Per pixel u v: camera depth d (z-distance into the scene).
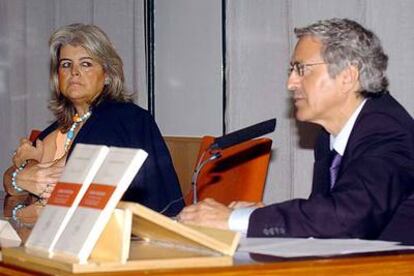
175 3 4.98
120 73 3.45
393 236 2.12
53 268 1.51
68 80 3.39
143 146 3.28
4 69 6.02
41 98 5.82
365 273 1.63
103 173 1.58
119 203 1.54
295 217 2.05
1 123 6.03
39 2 5.83
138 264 1.48
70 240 1.53
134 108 3.38
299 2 4.03
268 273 1.54
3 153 6.01
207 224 2.11
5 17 6.02
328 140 2.52
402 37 3.57
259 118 4.29
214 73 4.70
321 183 2.45
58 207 1.63
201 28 4.79
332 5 3.87
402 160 2.17
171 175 3.29
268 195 4.20
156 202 3.22
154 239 1.76
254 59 4.31
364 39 2.39
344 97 2.39
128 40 5.24
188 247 1.67
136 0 5.19
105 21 5.38
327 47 2.38
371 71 2.37
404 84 3.57
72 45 3.39
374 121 2.27
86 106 3.45
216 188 3.10
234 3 4.41
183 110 4.95
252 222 2.07
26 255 1.61
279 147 4.17
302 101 2.44
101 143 3.26
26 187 3.09
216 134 4.69
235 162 3.05
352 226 2.04
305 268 1.58
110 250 1.50
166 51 5.06
